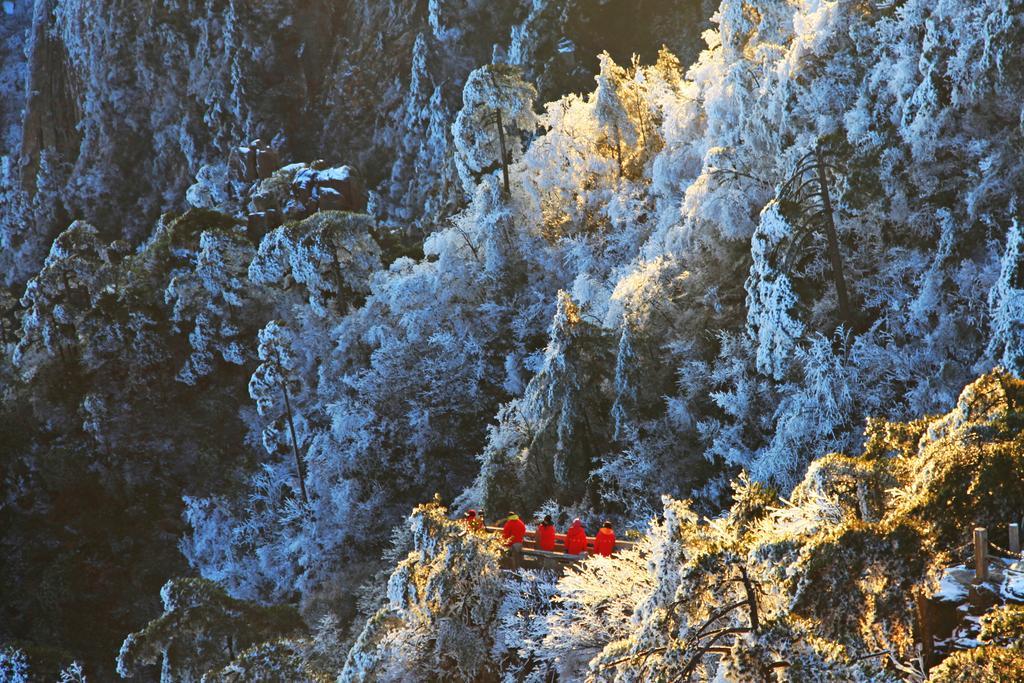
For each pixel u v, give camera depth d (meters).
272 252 152.12
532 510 85.81
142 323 177.25
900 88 79.75
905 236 80.00
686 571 25.81
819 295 78.88
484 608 45.69
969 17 72.81
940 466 31.47
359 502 123.31
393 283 137.62
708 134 109.62
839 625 24.03
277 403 146.38
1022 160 71.56
